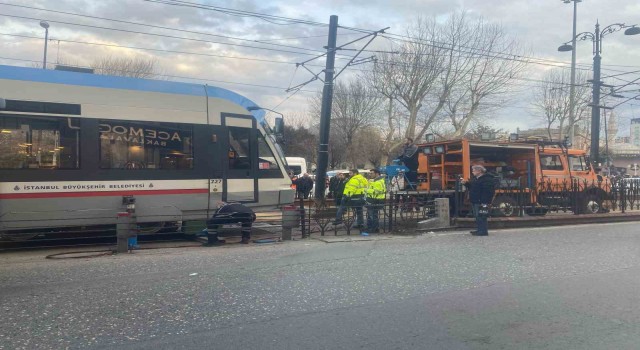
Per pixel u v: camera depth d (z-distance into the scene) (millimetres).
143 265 8281
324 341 4691
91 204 10336
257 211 12227
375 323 5219
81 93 10375
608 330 5012
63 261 8703
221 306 5816
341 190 15516
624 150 63188
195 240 11641
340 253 9445
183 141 11328
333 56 18625
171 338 4762
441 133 36844
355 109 45312
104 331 4949
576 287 6738
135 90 10945
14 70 9930
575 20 27391
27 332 4910
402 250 9789
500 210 15359
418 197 16094
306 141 52719
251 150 12133
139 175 10781
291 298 6164
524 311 5648
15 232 9953
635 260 8688
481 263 8391
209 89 11852
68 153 10172
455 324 5195
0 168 9594
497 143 16406
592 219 15703
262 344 4613
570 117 29125
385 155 36344
